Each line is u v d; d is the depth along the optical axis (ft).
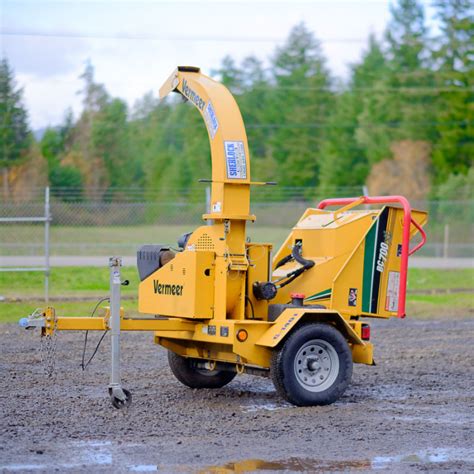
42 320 46.91
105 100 388.16
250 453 38.99
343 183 335.26
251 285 50.80
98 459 37.70
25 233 184.65
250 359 48.67
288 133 358.84
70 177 366.02
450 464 37.55
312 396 49.29
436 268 143.54
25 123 355.97
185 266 50.14
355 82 367.66
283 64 385.29
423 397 53.62
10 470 35.86
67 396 52.01
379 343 80.12
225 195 49.21
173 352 55.31
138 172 378.12
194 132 369.91
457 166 325.21
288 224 198.80
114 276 47.70
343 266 52.21
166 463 37.17
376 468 36.83
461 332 88.22
